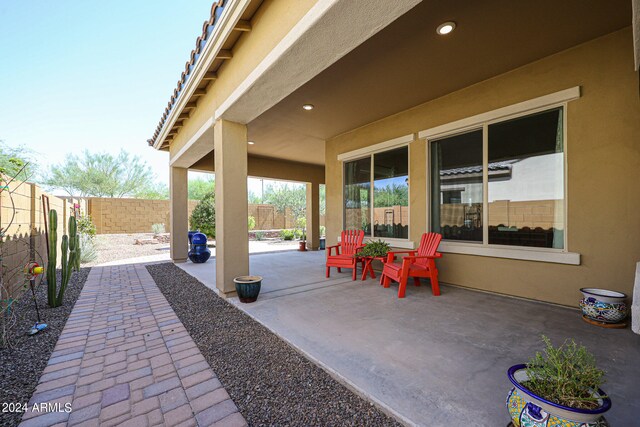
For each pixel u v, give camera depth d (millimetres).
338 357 2215
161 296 4020
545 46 3211
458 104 4273
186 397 1782
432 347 2377
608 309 2732
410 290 4230
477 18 2678
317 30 2201
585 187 3213
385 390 1799
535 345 2402
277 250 9812
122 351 2387
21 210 3959
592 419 1115
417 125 4824
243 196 4102
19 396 1787
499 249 3883
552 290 3455
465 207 4340
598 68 3109
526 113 3648
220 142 3951
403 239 5156
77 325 2947
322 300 3744
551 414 1176
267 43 2744
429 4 2473
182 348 2438
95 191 17031
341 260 5148
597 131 3129
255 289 3629
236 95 3361
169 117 5559
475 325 2840
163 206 13930
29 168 6969
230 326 2922
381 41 3020
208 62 3607
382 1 1908
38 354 2330
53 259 3523
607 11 2641
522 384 1330
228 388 1877
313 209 10109
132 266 6438
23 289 3805
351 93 4301
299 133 6293
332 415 1625
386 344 2436
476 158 4215
